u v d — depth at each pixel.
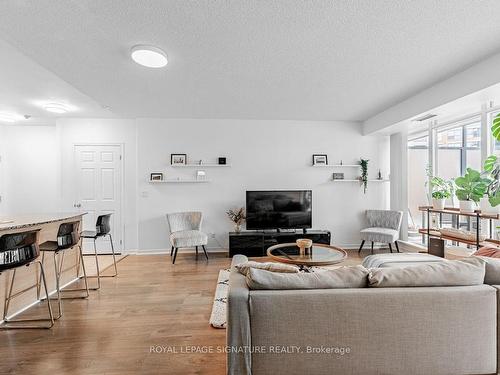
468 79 2.84
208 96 3.71
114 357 1.91
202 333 2.22
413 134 5.05
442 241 3.15
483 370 1.54
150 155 4.89
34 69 2.94
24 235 2.14
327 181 5.17
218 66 2.76
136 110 4.41
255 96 3.72
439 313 1.50
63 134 4.87
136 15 1.92
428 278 1.56
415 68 2.84
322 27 2.09
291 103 4.05
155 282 3.40
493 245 2.78
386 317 1.49
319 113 4.63
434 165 4.43
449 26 2.09
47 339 2.13
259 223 4.74
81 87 3.34
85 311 2.61
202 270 3.89
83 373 1.75
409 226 5.20
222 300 2.81
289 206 4.81
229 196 5.02
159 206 4.91
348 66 2.78
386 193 5.24
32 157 5.29
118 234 4.93
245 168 5.04
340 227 5.19
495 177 2.95
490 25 2.08
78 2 1.76
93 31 2.11
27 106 4.23
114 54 2.48
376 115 4.72
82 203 4.89
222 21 2.00
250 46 2.37
